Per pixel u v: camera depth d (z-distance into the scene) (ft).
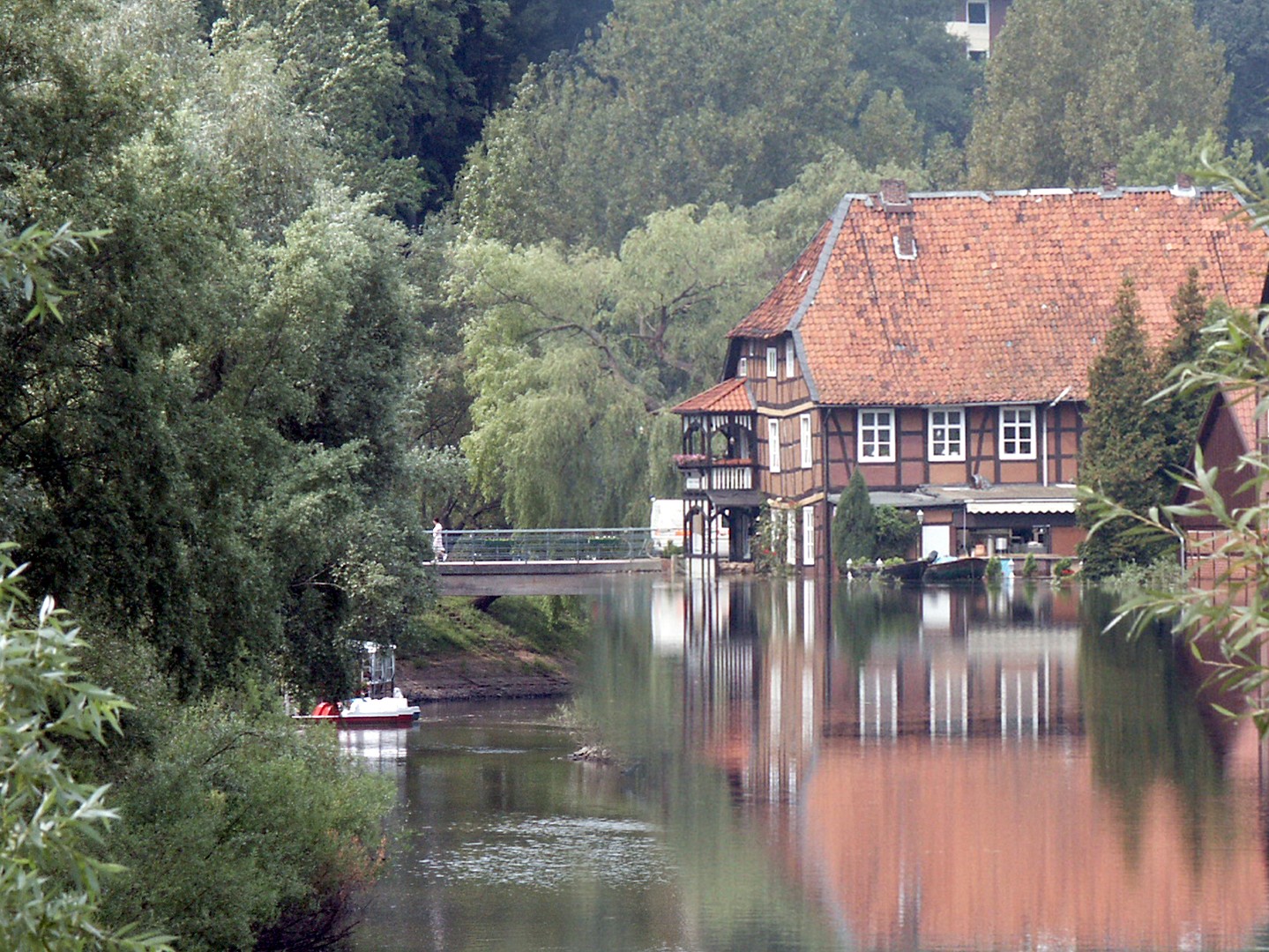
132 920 204.64
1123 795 340.80
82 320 198.90
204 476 229.25
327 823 263.70
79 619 203.72
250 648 247.91
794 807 341.41
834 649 535.19
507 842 319.68
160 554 209.05
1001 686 462.60
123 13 415.64
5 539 184.55
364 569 320.91
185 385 222.28
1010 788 349.00
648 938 258.16
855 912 270.87
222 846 227.40
